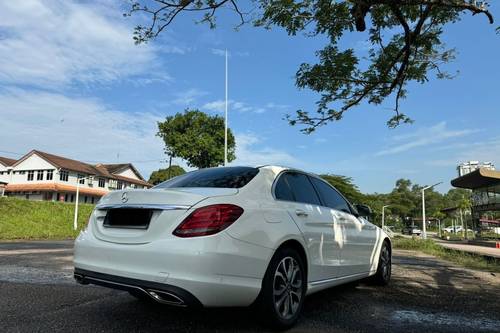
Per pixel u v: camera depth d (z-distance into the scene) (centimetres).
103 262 366
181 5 654
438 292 614
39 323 390
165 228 347
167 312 437
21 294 515
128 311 439
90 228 399
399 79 827
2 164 5822
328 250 468
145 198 368
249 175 422
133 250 349
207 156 4722
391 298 554
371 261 590
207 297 329
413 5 706
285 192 441
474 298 577
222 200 359
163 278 329
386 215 10331
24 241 1978
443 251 1748
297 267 411
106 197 404
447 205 11931
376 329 403
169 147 4728
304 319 430
